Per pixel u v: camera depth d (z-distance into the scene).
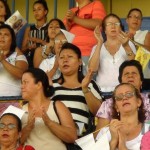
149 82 12.89
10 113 11.07
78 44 14.88
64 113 11.23
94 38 14.99
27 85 11.39
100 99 12.02
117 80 13.15
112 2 19.77
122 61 13.28
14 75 13.46
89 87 11.90
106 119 11.12
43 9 16.48
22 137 11.05
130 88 10.85
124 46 13.33
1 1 16.23
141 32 15.45
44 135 11.11
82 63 12.65
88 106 11.84
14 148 10.96
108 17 13.58
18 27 15.00
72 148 11.13
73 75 12.34
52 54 14.31
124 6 19.61
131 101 10.77
